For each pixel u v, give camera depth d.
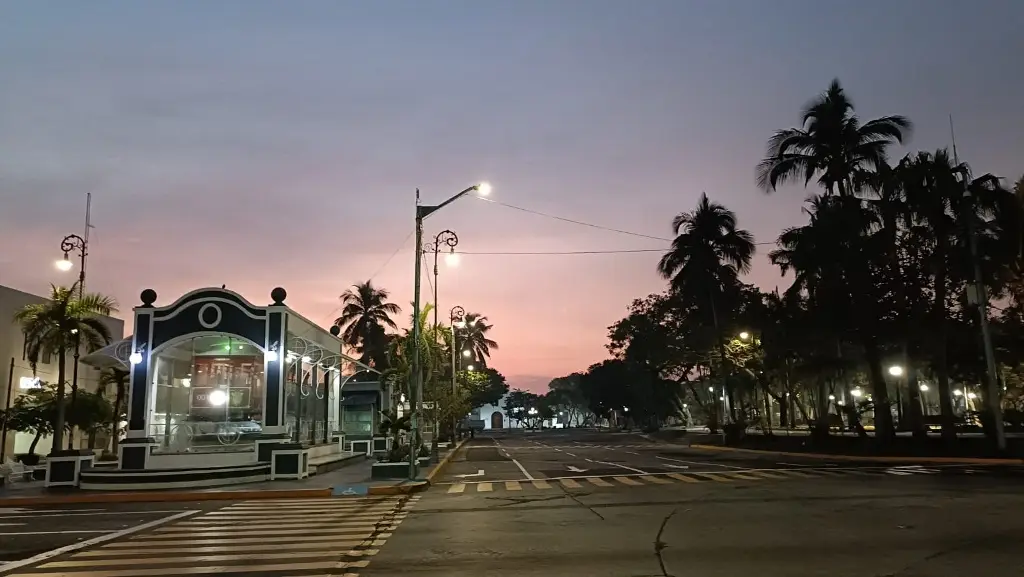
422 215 26.56
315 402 33.53
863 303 35.94
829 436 40.81
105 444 44.06
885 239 35.62
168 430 27.38
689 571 9.15
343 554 10.86
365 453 40.97
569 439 78.88
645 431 86.25
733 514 14.42
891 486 19.31
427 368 37.25
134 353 26.03
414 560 10.23
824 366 42.16
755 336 52.97
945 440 34.00
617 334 77.56
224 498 21.28
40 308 27.23
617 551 10.65
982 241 32.84
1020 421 44.84
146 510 18.41
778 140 40.91
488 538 12.12
